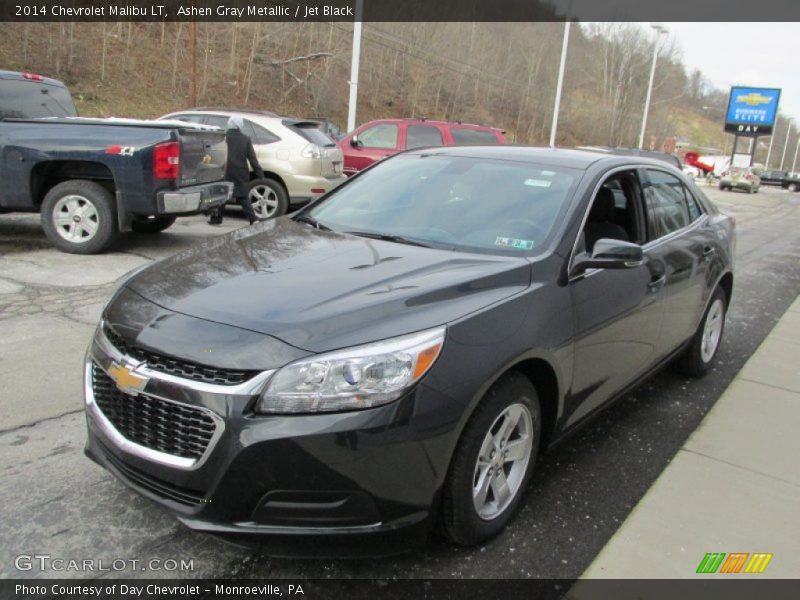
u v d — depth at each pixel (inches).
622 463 151.3
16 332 201.8
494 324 108.6
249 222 424.8
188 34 1205.1
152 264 130.3
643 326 154.9
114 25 1130.0
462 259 125.7
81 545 110.3
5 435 142.6
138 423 102.0
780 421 179.9
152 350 99.4
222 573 106.3
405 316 102.6
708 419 177.9
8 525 113.7
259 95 1269.7
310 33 1448.1
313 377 93.4
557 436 130.0
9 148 293.6
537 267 124.0
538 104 2105.1
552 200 140.7
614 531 124.5
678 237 177.0
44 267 277.6
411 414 95.8
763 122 2330.2
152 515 119.0
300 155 412.8
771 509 136.6
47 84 342.6
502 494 116.9
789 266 453.4
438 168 161.8
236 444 92.4
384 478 95.3
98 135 290.5
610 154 171.0
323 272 117.4
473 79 1850.4
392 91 1660.9
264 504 94.1
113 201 299.3
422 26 1641.2
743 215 896.9
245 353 95.1
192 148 312.2
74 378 172.6
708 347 209.6
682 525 128.5
